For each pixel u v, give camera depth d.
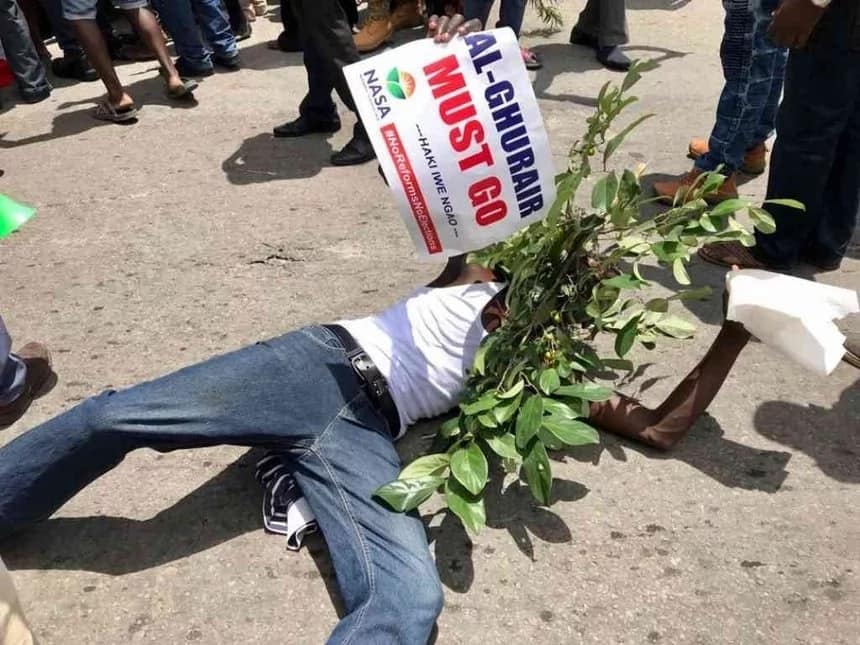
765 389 2.62
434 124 2.00
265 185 4.11
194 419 2.04
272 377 2.11
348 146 4.30
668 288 3.14
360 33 5.96
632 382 2.68
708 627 1.93
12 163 4.51
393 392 2.25
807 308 2.13
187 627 2.00
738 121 3.39
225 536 2.23
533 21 6.34
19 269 3.51
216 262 3.48
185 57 5.52
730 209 2.29
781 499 2.25
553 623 1.96
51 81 5.76
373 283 3.29
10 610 1.70
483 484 2.03
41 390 2.80
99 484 2.40
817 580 2.03
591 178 3.93
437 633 1.95
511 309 2.27
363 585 1.91
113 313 3.19
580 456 2.42
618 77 5.20
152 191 4.12
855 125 2.88
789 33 2.61
